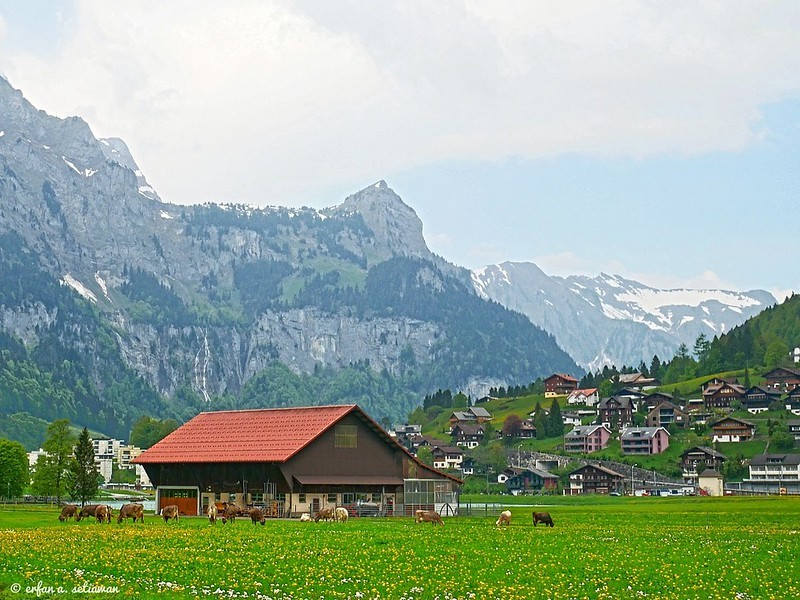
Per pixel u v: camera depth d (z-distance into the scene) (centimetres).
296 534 8131
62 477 18325
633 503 18788
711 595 4975
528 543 7575
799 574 5819
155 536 7538
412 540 7638
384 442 14175
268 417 14588
